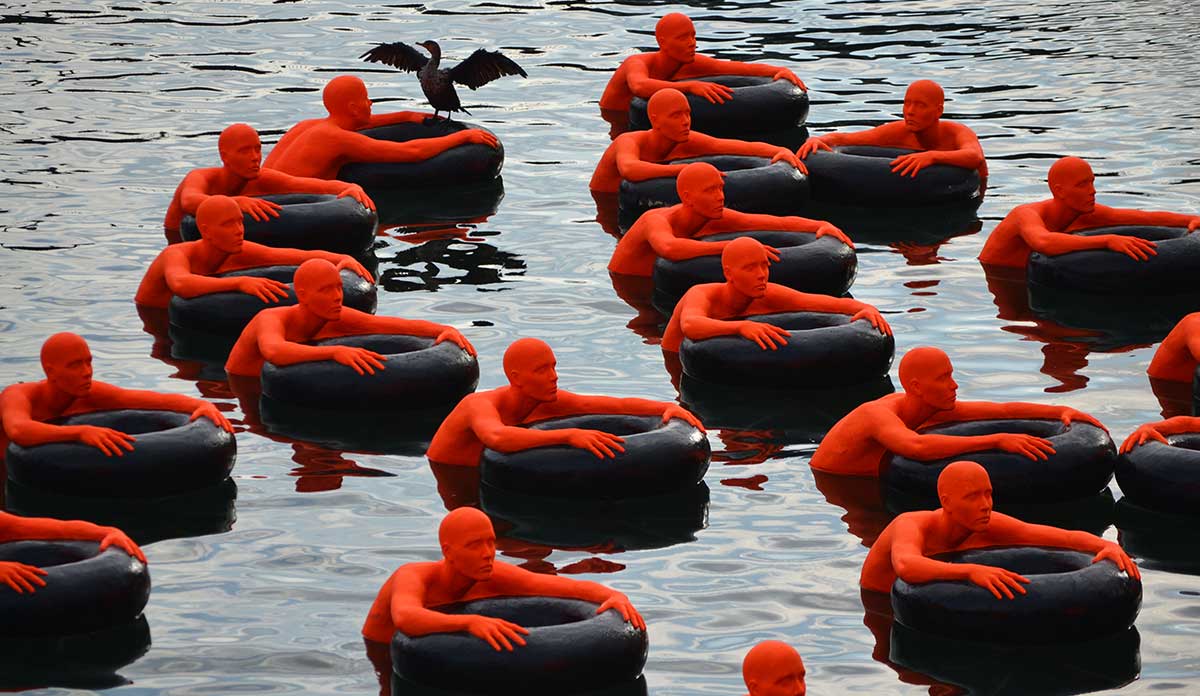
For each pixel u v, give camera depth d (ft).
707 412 50.14
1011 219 62.13
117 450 44.09
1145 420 48.83
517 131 79.66
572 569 40.57
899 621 37.73
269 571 40.42
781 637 37.29
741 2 104.58
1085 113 79.66
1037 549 38.32
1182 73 86.02
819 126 78.59
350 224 63.67
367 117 73.00
